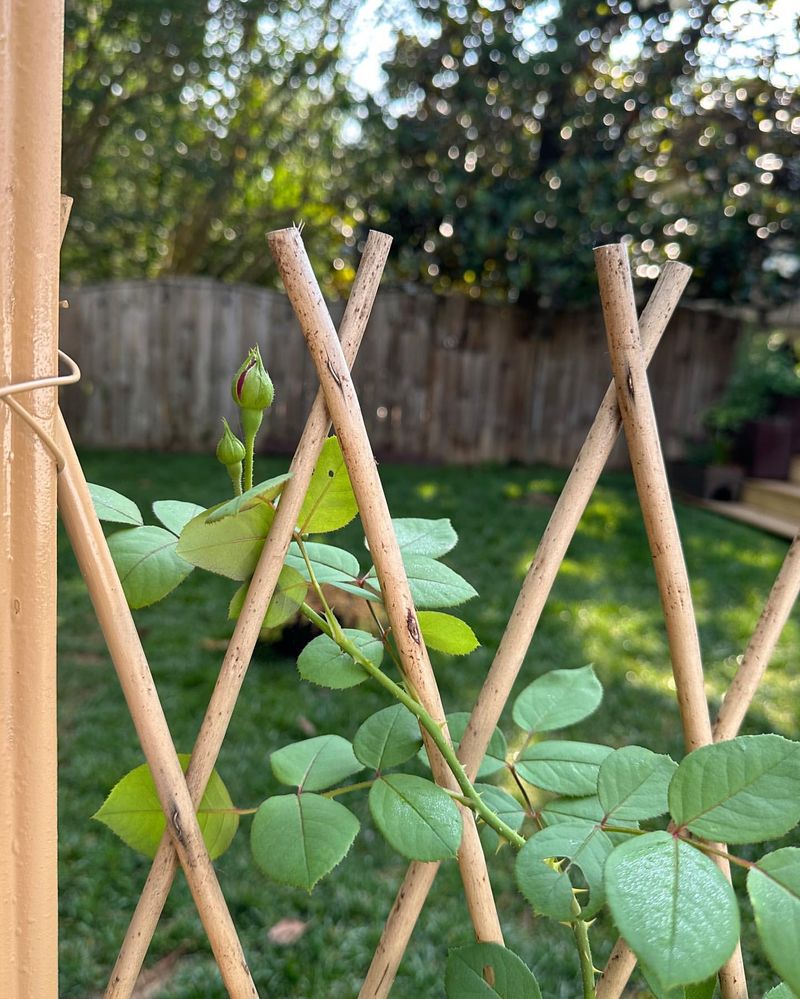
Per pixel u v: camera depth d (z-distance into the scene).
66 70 5.64
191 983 1.47
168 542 0.62
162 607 3.13
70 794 1.94
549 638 2.99
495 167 5.84
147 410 6.15
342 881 1.73
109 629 0.54
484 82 5.69
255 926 1.62
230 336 6.11
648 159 5.73
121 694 2.42
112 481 5.00
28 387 0.47
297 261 0.56
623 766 0.59
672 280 0.65
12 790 0.51
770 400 5.69
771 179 5.48
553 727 0.73
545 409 6.52
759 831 0.45
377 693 2.46
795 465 5.46
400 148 5.80
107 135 6.08
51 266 0.49
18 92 0.46
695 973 0.38
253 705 2.36
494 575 3.68
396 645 0.60
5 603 0.49
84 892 1.67
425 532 0.68
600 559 3.99
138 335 6.05
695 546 4.34
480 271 5.91
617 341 0.63
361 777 2.05
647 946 0.39
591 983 0.59
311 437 0.56
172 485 4.97
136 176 6.60
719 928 0.39
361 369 6.23
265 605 0.57
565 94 5.64
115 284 5.95
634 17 5.29
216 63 6.22
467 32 5.55
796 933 0.40
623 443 6.56
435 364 6.31
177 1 5.43
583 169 5.41
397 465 6.27
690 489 5.76
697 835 0.46
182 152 6.56
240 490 0.57
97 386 6.07
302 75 6.68
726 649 2.95
